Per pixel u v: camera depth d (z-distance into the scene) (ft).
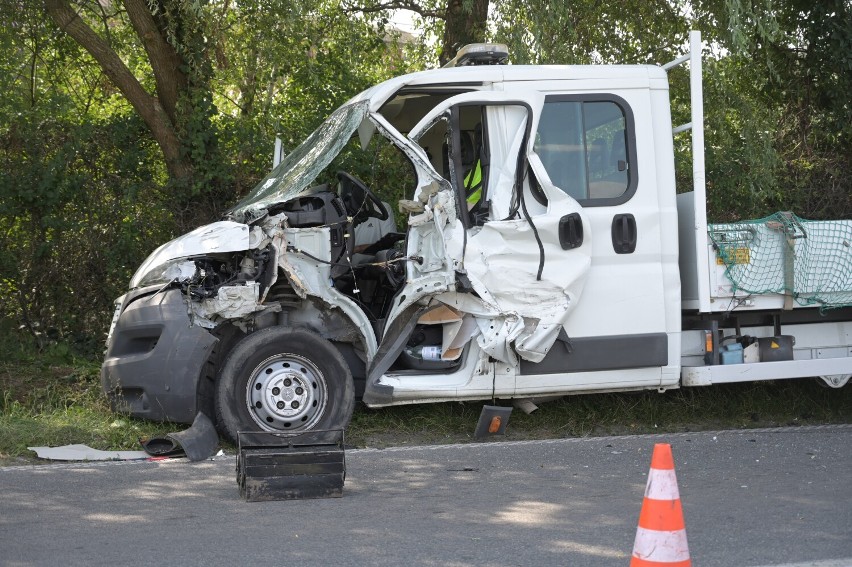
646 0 43.83
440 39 50.70
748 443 26.02
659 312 26.09
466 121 25.93
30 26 39.52
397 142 25.21
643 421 29.04
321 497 20.06
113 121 38.24
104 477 21.85
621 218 25.82
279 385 24.63
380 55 48.75
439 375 25.62
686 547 13.10
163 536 17.17
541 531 17.51
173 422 25.35
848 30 43.29
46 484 21.09
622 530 17.57
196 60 38.50
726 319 27.89
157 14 38.73
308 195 25.99
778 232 27.20
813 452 24.73
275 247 24.94
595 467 23.13
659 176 26.35
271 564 15.57
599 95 26.08
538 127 25.70
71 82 44.32
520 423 28.14
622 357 25.82
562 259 25.11
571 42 41.27
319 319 25.96
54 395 29.22
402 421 27.53
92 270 36.68
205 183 37.93
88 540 16.94
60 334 36.47
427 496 20.24
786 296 27.27
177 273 25.08
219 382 24.40
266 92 43.47
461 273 24.49
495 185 25.25
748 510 18.98
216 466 23.06
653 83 26.50
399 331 25.20
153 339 25.35
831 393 30.86
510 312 24.80
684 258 27.43
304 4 39.75
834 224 27.50
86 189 36.86
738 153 41.27
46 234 36.37
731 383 30.14
